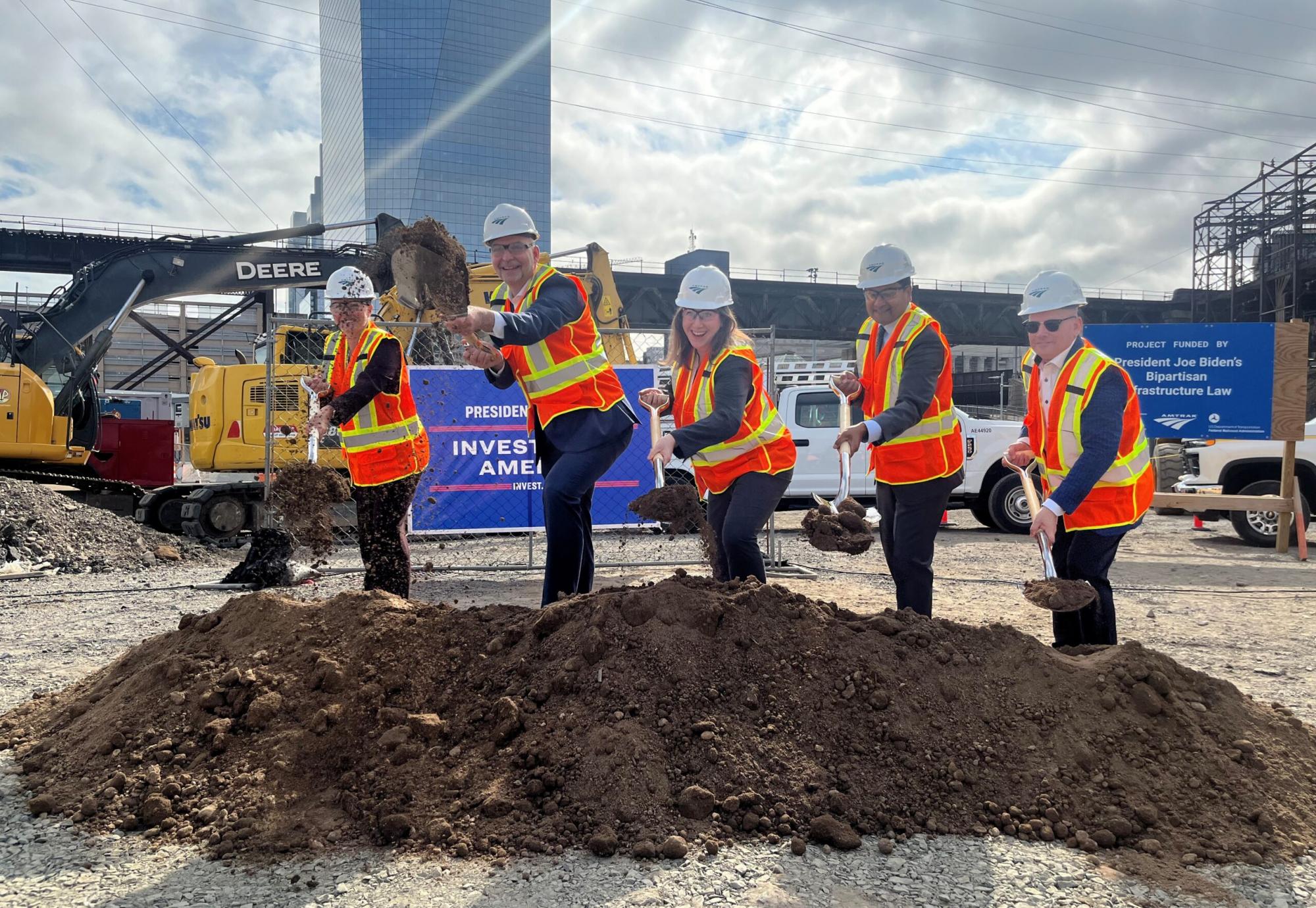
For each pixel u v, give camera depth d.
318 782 2.97
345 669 3.31
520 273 4.08
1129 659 3.23
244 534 11.85
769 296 46.66
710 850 2.55
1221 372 10.06
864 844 2.63
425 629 3.53
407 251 4.99
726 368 3.91
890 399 3.94
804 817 2.71
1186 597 7.30
